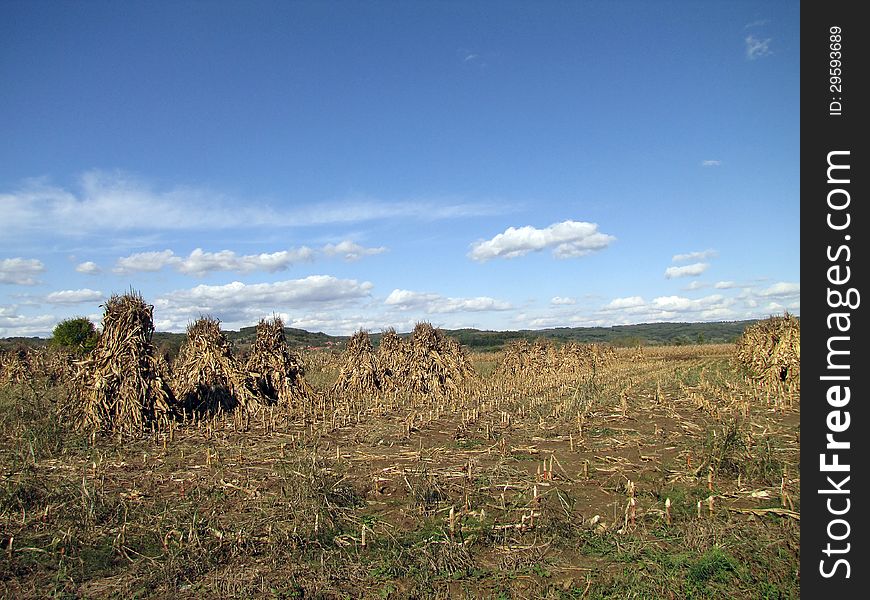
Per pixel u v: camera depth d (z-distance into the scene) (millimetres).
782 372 26812
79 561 7457
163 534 8289
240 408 19516
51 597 6668
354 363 25656
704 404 20609
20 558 7520
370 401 23047
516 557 7566
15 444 13781
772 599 6426
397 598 6641
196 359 19797
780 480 10641
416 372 25688
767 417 18516
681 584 6707
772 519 8750
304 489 9352
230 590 6730
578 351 44375
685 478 11078
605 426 17250
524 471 11953
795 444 13766
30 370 29172
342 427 17250
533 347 40406
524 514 9094
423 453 13664
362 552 7789
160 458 13016
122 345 16578
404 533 8438
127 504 9523
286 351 22609
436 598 6609
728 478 10992
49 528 8469
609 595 6633
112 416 16047
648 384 29469
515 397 24375
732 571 7020
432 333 27031
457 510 9438
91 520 8680
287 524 8523
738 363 34531
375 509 9602
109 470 11898
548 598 6555
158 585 6891
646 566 7156
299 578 6996
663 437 15242
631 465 12328
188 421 17906
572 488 10711
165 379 18297
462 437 15695
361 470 12070
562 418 18469
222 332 20703
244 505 9516
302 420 18375
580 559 7586
